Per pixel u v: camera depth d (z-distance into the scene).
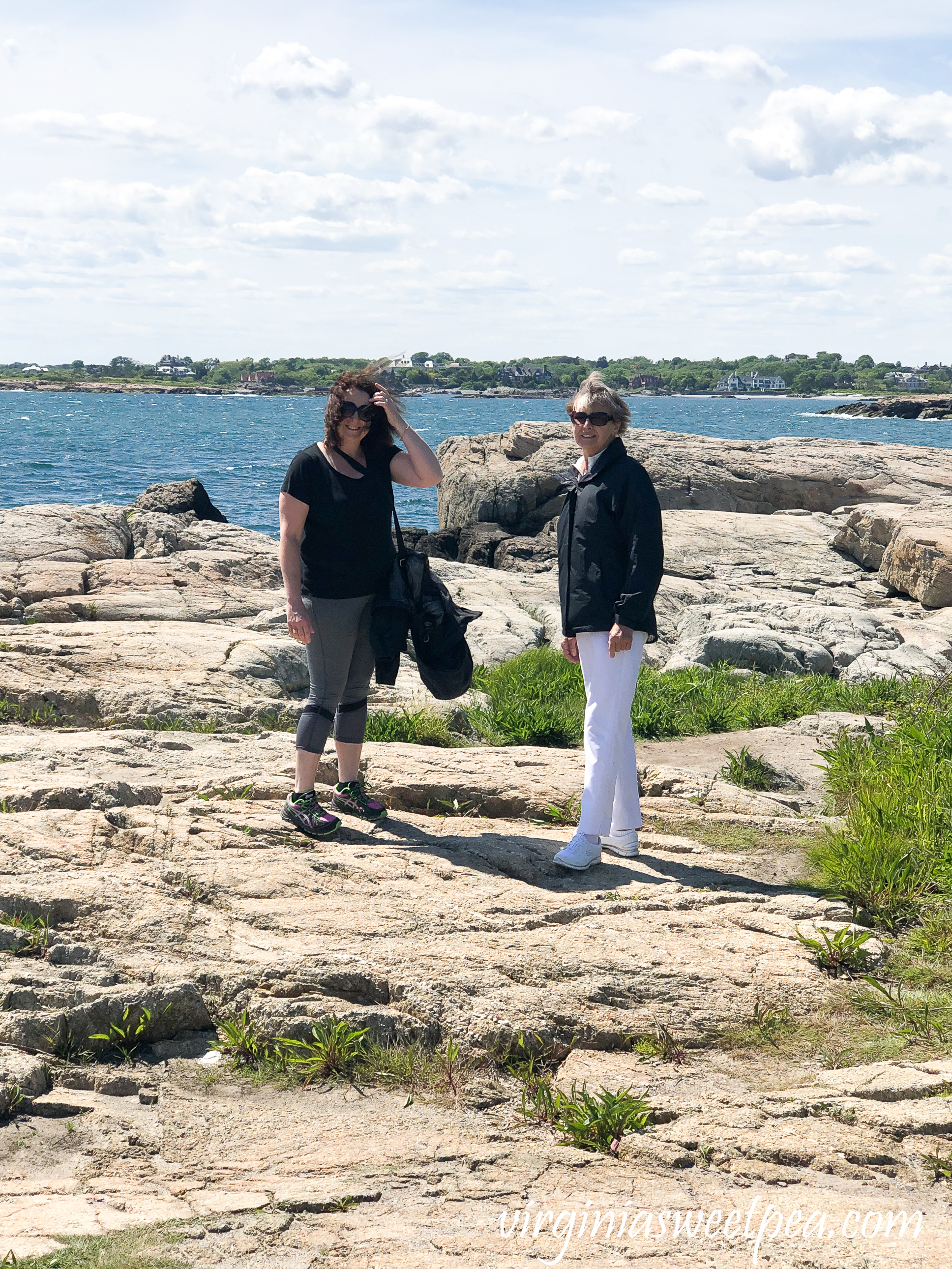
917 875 4.76
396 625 4.73
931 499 17.58
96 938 4.02
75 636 8.45
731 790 6.13
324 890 4.40
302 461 4.68
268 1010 3.60
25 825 4.74
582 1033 3.60
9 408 141.50
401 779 5.77
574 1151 2.97
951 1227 2.59
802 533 16.78
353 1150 2.96
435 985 3.71
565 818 5.52
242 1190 2.75
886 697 9.26
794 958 4.04
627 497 4.67
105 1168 2.86
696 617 12.27
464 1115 3.22
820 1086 3.26
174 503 15.91
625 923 4.27
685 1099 3.20
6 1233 2.48
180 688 7.55
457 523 19.73
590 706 4.88
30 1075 3.22
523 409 160.50
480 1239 2.52
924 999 3.82
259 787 5.45
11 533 12.22
